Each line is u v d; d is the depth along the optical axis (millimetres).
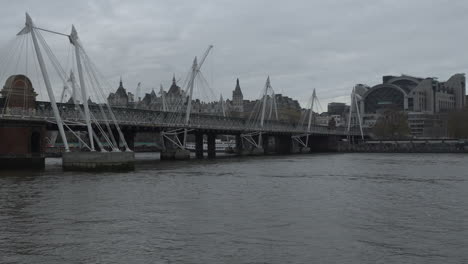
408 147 174375
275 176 66250
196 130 124062
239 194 46438
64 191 47406
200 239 27812
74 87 89188
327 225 31734
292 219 33656
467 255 24875
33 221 32656
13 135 75250
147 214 35250
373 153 168750
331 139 189500
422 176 67000
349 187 52969
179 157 114250
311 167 85500
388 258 24312
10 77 77625
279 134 165125
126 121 95500
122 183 55000
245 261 23719
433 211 37219
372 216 34969
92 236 28469
